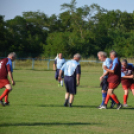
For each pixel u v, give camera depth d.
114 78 23.23
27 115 20.56
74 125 17.67
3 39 143.75
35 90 37.53
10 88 23.58
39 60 114.00
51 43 137.62
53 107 24.45
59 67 42.53
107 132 16.00
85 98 30.80
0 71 23.53
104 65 23.31
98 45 148.50
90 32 148.25
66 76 24.61
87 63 113.25
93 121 18.92
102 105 24.23
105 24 158.75
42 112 21.89
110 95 23.81
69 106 24.80
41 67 106.75
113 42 149.12
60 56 42.59
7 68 23.42
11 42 145.75
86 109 23.69
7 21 150.38
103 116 20.70
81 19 156.25
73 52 137.88
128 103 27.86
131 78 25.59
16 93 34.00
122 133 15.84
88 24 154.38
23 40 147.12
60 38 136.75
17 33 149.25
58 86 43.38
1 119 19.12
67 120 19.12
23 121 18.58
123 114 21.67
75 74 24.55
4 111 22.03
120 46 144.38
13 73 73.06
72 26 158.62
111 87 23.47
